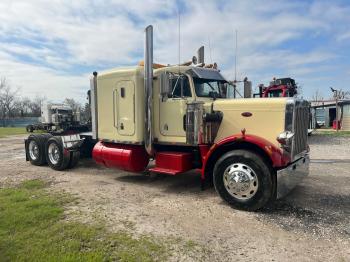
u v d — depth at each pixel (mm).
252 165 4887
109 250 3625
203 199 5672
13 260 3361
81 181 7168
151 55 6160
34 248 3637
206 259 3447
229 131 5625
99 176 7719
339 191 6062
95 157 7367
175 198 5754
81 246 3715
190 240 3922
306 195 5801
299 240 3908
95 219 4629
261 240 3920
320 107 26547
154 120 6441
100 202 5504
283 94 16672
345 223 4434
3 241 3822
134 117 6578
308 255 3523
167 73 5879
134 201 5566
